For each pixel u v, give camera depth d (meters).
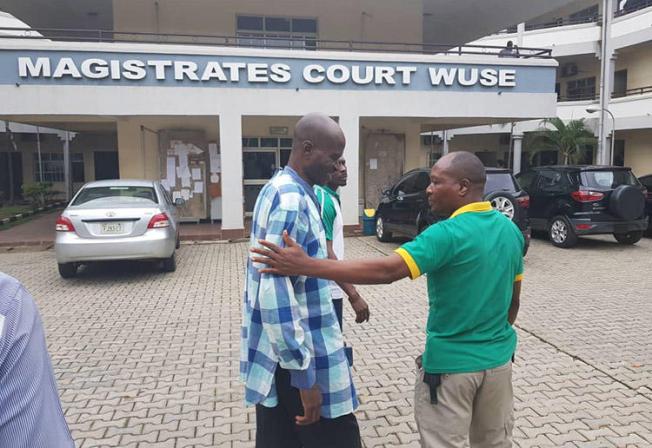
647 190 12.47
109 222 7.71
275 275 2.03
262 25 15.02
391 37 15.61
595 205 10.48
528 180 12.02
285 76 11.52
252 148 14.88
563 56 26.98
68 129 18.58
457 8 15.79
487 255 2.21
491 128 28.03
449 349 2.24
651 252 10.41
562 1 14.93
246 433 3.55
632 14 23.00
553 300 6.83
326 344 2.24
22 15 16.34
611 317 6.09
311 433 2.30
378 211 11.73
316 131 2.25
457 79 12.26
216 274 8.55
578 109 25.80
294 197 2.14
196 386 4.30
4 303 1.19
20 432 1.14
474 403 2.34
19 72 10.63
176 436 3.52
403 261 2.09
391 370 4.58
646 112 22.28
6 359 1.14
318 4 15.08
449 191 2.31
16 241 11.37
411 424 3.64
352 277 2.03
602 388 4.18
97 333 5.66
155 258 7.88
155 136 14.08
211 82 11.31
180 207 13.88
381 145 15.04
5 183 23.23
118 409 3.91
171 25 14.49
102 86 10.92
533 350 5.03
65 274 8.16
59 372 4.60
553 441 3.39
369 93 11.97
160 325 5.92
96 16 16.44
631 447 3.32
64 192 23.67
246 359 2.32
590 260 9.59
